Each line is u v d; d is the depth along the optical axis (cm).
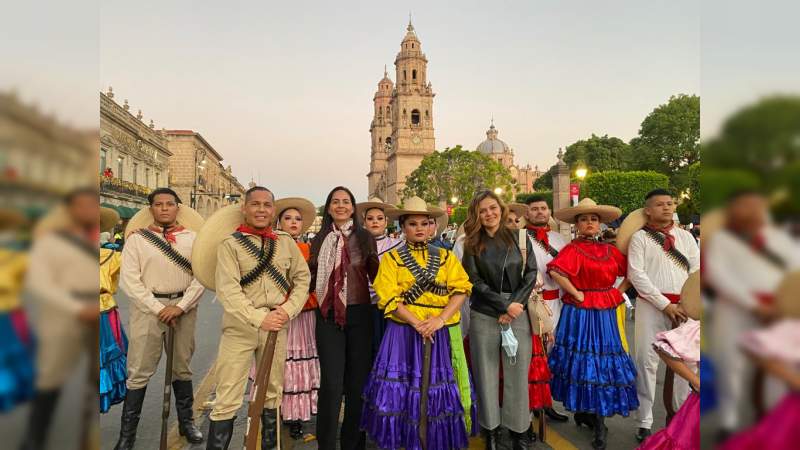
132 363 353
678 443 254
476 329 353
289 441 379
